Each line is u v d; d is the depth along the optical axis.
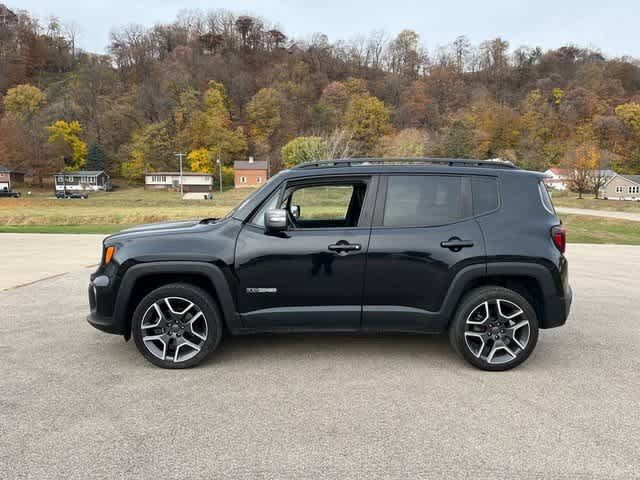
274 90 100.00
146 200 63.41
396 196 3.93
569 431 2.89
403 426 2.95
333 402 3.29
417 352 4.35
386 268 3.81
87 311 5.77
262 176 88.06
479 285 3.99
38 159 87.25
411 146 55.72
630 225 26.64
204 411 3.15
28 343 4.57
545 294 3.82
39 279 7.80
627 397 3.39
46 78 133.25
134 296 3.96
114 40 133.88
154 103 105.69
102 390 3.48
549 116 85.69
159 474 2.44
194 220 4.66
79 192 80.38
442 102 91.56
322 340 4.69
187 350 3.96
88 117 105.50
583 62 111.69
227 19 148.62
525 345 3.84
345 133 42.84
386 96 96.56
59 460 2.56
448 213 3.90
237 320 3.86
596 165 61.16
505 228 3.84
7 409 3.16
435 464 2.54
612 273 8.99
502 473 2.46
